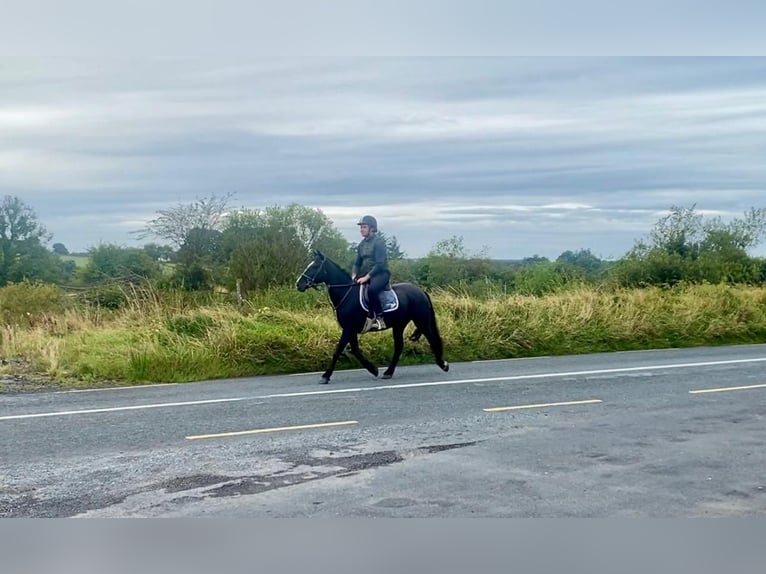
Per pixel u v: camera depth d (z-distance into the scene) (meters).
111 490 7.29
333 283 14.12
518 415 10.58
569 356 18.02
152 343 15.75
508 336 18.66
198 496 7.08
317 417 10.57
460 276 31.62
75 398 12.55
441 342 14.98
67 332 18.44
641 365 15.84
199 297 21.39
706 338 20.95
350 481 7.48
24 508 6.80
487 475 7.64
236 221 30.64
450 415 10.61
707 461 8.13
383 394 12.46
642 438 9.18
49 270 38.38
